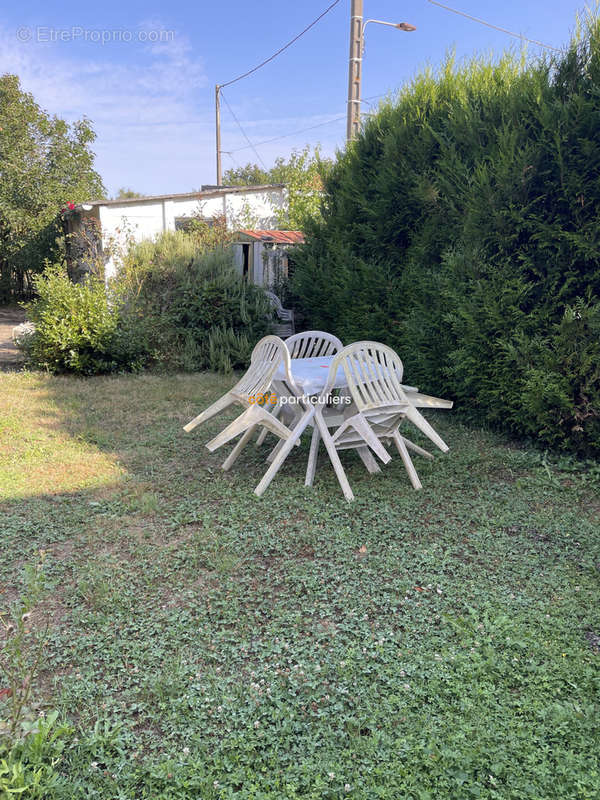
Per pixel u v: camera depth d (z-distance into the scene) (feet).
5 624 9.78
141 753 7.40
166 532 13.46
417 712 7.98
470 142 20.94
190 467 17.79
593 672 8.55
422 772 7.02
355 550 12.62
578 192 17.01
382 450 14.82
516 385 18.93
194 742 7.49
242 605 10.59
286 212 50.21
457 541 12.94
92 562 11.97
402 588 10.95
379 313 25.68
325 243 31.01
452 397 23.06
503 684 8.41
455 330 20.81
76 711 8.08
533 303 18.74
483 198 19.45
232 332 32.68
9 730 7.00
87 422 22.34
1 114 65.00
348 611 10.27
